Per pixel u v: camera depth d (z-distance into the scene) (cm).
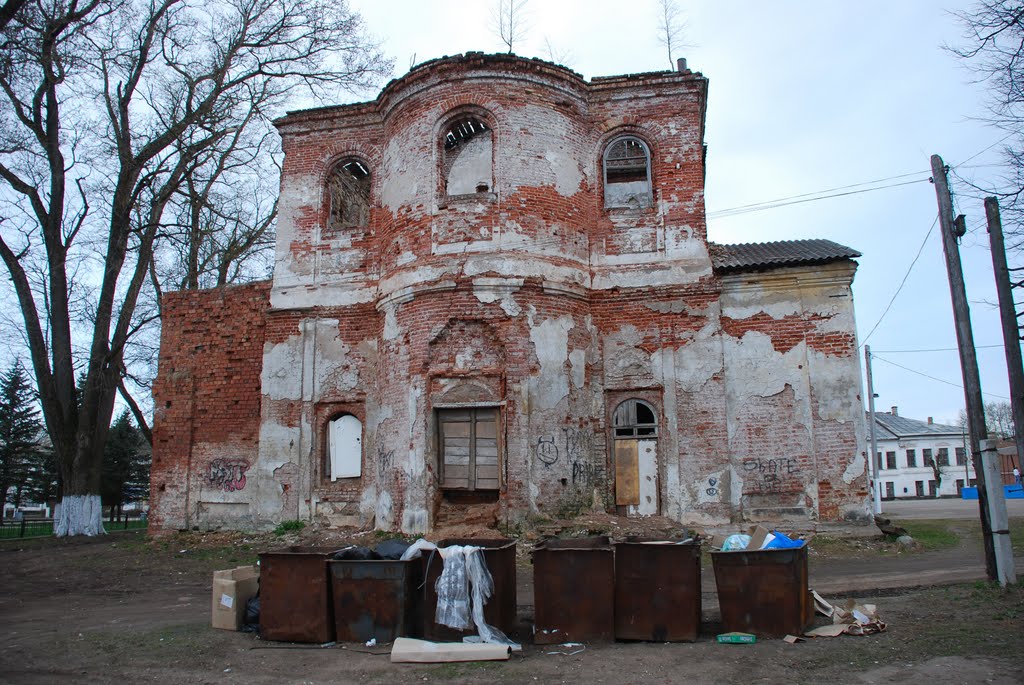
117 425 4369
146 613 1050
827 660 677
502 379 1520
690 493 1585
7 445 4281
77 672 733
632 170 1802
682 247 1675
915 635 750
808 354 1598
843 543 1495
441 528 1489
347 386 1758
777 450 1577
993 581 991
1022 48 927
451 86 1656
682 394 1623
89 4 1686
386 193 1744
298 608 810
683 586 769
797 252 1694
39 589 1327
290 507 1750
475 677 667
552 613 779
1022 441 997
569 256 1642
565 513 1509
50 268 2270
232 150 2506
